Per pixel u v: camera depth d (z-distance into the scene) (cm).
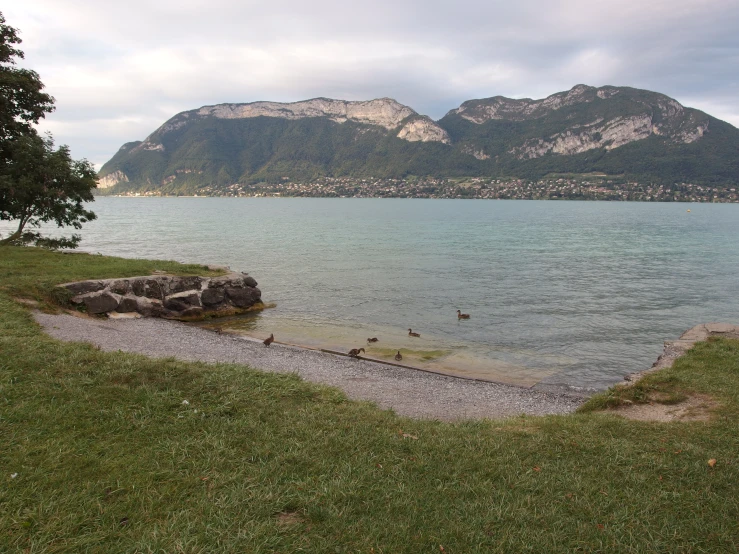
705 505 586
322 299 2825
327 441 718
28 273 2073
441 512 544
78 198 3253
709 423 896
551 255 4934
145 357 1064
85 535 465
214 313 2378
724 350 1365
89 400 776
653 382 1139
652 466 696
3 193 2872
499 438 797
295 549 463
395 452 708
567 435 821
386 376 1429
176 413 772
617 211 16200
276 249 5172
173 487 559
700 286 3353
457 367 1678
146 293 2194
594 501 589
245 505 532
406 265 4134
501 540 495
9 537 454
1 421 677
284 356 1585
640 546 498
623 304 2781
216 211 14662
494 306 2694
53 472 566
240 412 809
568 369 1698
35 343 1056
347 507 538
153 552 445
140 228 7881
